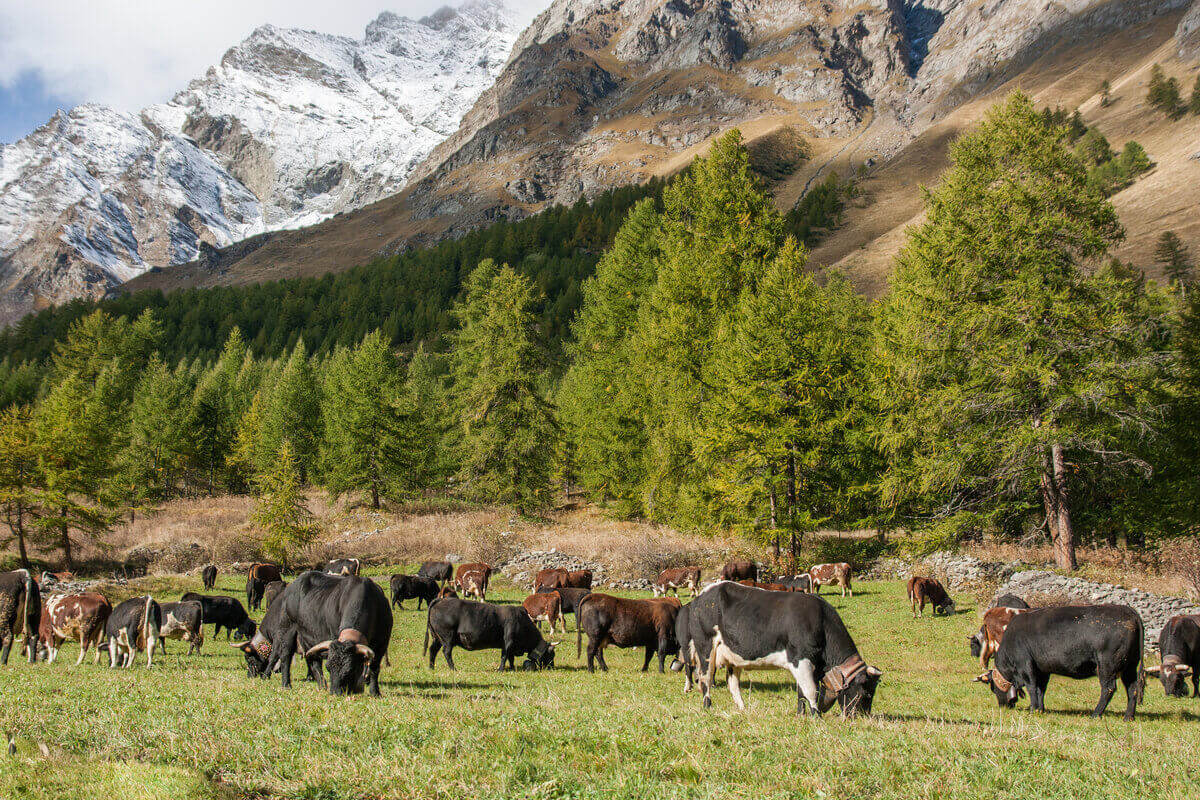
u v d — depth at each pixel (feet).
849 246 526.98
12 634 47.44
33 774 19.49
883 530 113.29
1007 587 76.18
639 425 148.56
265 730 23.66
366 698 31.14
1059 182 88.74
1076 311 84.58
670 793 19.27
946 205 97.66
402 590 88.28
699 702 36.40
